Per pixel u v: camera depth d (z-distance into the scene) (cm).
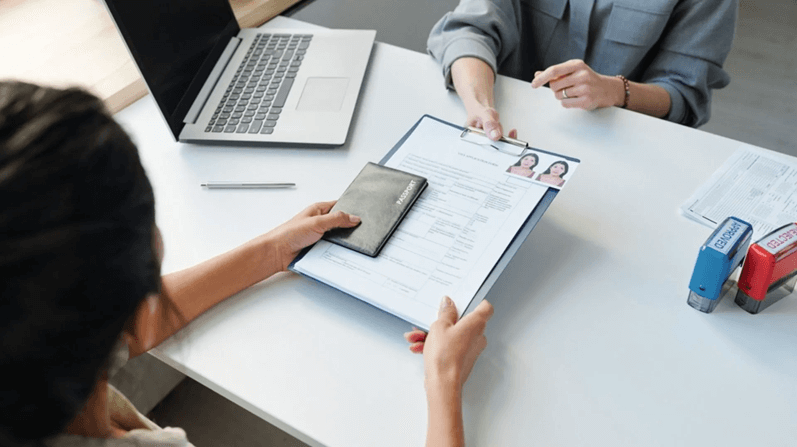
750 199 77
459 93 96
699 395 59
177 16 92
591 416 58
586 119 93
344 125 92
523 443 57
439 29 111
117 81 103
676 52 108
